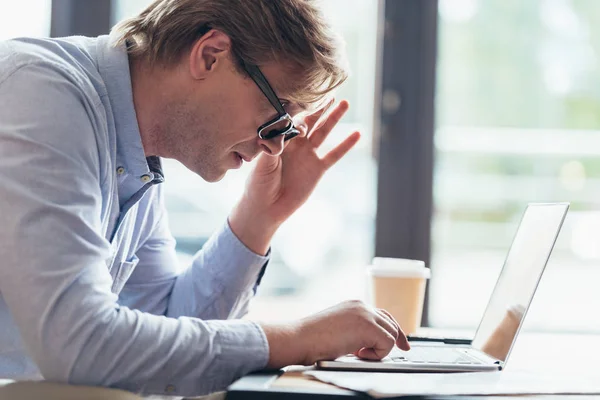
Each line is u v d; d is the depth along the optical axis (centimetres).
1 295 107
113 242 123
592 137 234
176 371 94
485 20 231
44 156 94
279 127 118
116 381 92
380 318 109
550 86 233
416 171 229
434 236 231
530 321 245
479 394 87
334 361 103
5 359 108
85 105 102
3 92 98
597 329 243
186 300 147
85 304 91
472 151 232
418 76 228
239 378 96
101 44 118
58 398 82
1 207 92
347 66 121
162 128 119
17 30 223
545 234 120
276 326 103
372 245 231
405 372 103
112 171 116
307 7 115
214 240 148
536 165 234
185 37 114
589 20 232
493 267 233
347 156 232
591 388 93
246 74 114
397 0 228
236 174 240
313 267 239
